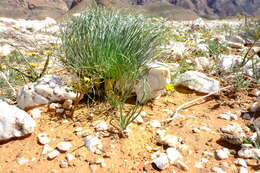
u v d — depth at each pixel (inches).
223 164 69.8
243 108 102.9
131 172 68.2
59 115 96.3
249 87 122.0
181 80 122.6
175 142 78.8
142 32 114.0
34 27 411.5
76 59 110.7
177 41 217.3
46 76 110.8
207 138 82.5
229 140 78.6
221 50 186.4
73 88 101.5
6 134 82.0
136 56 110.0
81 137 82.8
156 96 111.2
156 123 91.3
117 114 95.8
